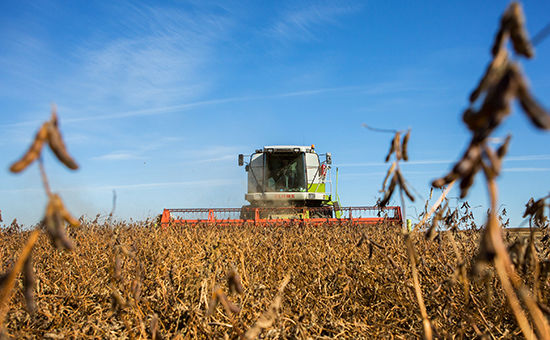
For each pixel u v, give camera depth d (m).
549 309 1.65
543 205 1.90
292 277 6.45
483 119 0.76
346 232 10.94
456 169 0.98
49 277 6.58
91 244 8.28
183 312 4.77
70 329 4.56
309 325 4.68
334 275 6.42
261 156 19.23
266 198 18.44
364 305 5.86
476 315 4.10
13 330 4.43
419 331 4.56
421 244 6.27
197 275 5.29
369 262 6.71
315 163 19.20
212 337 4.00
